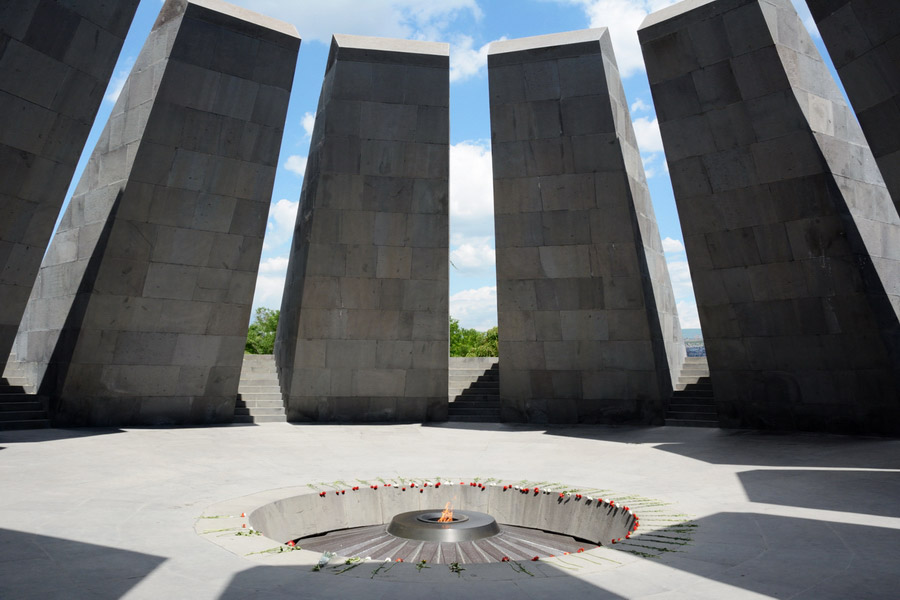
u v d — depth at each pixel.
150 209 13.88
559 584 4.46
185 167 14.01
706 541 5.55
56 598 4.06
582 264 15.88
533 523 8.11
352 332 16.36
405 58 16.28
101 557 4.97
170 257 14.27
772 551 5.22
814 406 13.22
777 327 13.45
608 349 15.88
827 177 12.20
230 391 15.57
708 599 4.13
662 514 6.66
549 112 15.66
